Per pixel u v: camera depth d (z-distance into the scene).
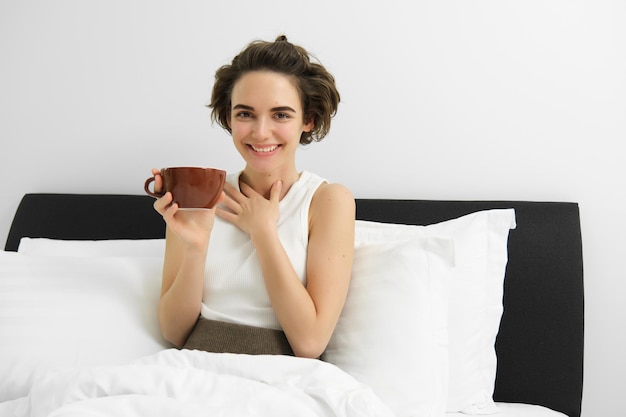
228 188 1.53
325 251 1.42
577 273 1.80
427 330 1.37
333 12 1.97
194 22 2.03
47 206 2.01
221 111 1.56
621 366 1.86
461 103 1.93
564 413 1.77
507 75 1.92
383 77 1.96
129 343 1.46
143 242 1.83
